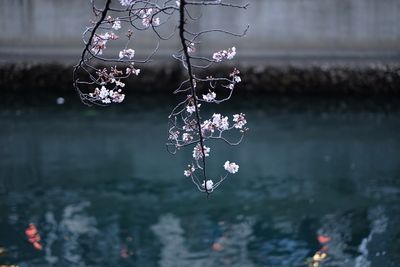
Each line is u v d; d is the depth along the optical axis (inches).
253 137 402.6
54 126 423.8
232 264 245.3
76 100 477.4
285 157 368.2
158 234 273.0
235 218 288.5
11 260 246.4
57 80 478.6
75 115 446.3
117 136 404.8
